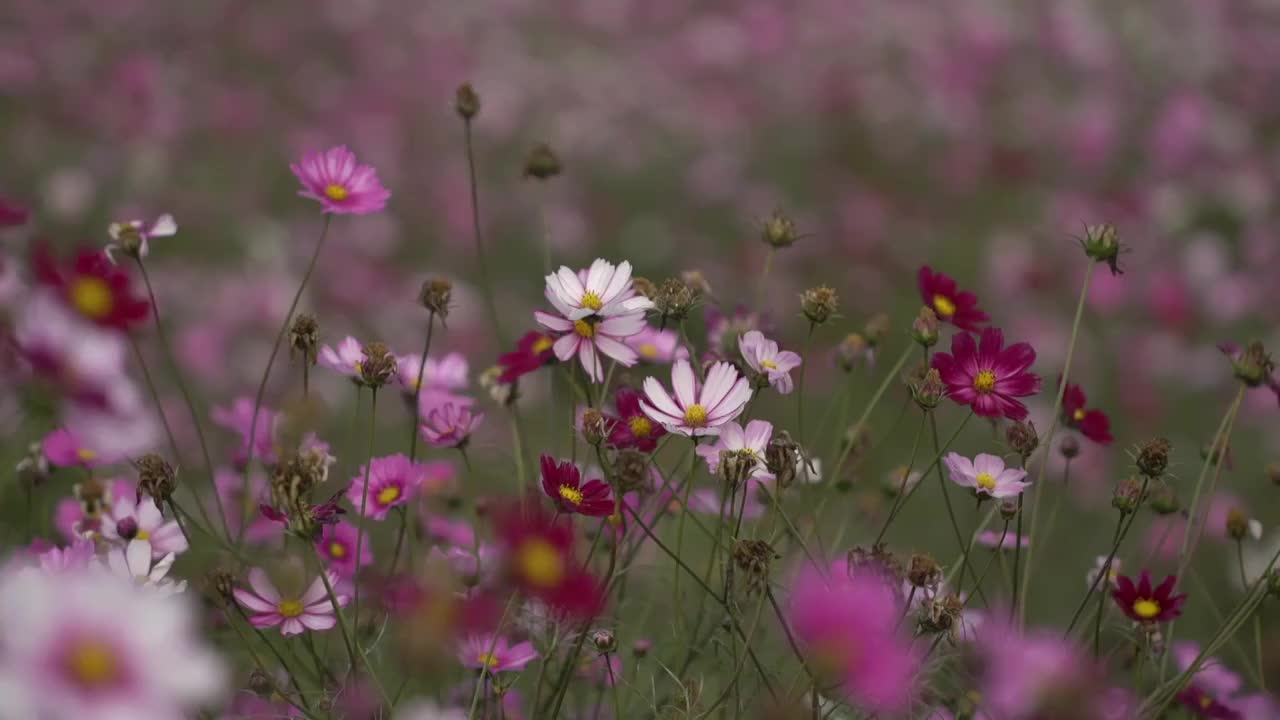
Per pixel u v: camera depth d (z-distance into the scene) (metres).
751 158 8.15
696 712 2.45
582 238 7.16
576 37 9.55
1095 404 5.98
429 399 2.65
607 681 2.55
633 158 8.02
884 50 9.24
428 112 8.26
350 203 2.60
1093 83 8.95
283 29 8.63
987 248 7.23
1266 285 7.01
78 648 2.12
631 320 2.48
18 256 2.97
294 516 2.37
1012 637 2.43
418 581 2.57
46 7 8.14
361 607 2.59
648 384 2.44
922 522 4.10
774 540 2.54
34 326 2.46
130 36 8.34
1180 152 7.93
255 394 5.02
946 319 2.61
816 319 2.49
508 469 2.80
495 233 7.11
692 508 2.68
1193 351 6.39
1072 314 6.76
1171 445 2.45
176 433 3.97
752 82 8.92
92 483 2.60
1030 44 9.12
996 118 8.60
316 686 2.49
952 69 8.73
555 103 8.66
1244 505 4.64
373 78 8.41
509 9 9.44
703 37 9.11
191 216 6.48
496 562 2.51
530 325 6.19
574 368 2.52
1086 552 4.38
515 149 8.14
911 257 7.22
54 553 2.39
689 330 4.02
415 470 2.56
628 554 2.55
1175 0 9.66
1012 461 2.98
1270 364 2.57
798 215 7.36
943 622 2.37
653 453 2.44
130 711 2.11
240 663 2.56
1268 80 8.94
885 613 2.31
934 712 2.46
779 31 9.20
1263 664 2.81
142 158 6.67
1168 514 2.65
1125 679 2.65
